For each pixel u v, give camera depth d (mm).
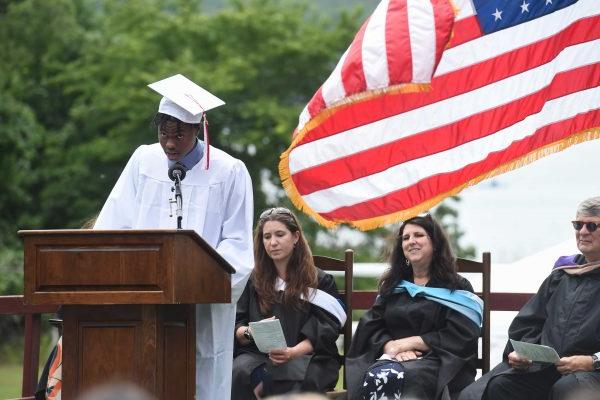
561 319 18391
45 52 72938
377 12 20266
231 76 67188
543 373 18344
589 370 17594
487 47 20812
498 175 20828
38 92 72125
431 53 19766
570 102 20703
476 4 20750
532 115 20766
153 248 14328
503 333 25609
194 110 16781
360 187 21250
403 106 21047
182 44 71188
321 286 20156
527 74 20766
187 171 17516
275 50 70625
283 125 65625
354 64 20062
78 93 73625
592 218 18391
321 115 20375
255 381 19297
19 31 71125
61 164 69000
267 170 68688
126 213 17719
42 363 48125
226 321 17406
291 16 74000
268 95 69812
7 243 66000
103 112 68438
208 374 17203
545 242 59031
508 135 20797
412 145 21047
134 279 14328
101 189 68375
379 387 18438
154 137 66312
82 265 14359
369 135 21156
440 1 19938
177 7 76250
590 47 20688
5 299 20359
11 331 54875
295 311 19797
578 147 64188
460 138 20906
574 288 18484
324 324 19703
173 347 15578
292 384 19078
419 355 19109
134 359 14656
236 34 72000
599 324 18016
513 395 18359
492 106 20828
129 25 73812
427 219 19641
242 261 17203
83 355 14719
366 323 19703
